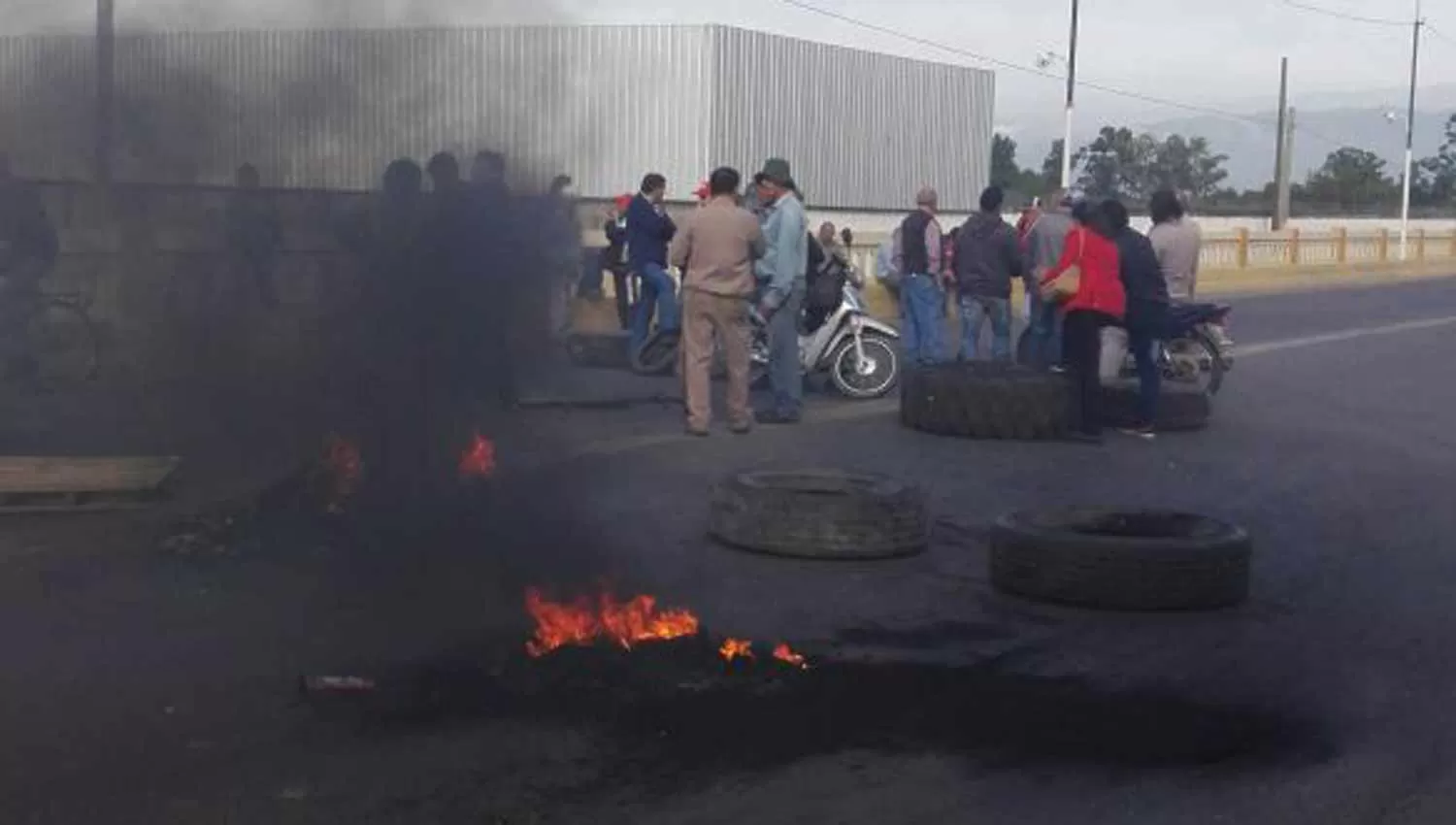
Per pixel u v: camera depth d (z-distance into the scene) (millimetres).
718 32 37125
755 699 7055
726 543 9781
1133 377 16969
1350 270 44969
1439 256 53125
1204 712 7191
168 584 8391
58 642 7430
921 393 14289
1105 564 8805
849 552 9578
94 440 11914
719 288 13414
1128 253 14516
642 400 15273
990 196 17125
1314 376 20609
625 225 19281
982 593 9117
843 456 13047
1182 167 67000
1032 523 9273
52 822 5492
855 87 42719
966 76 46531
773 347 14438
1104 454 13789
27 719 6453
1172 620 8734
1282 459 14039
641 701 6938
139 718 6504
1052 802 6043
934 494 11820
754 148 39062
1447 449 14961
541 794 5902
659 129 36781
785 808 5855
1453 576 9984
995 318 17359
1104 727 6934
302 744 6293
